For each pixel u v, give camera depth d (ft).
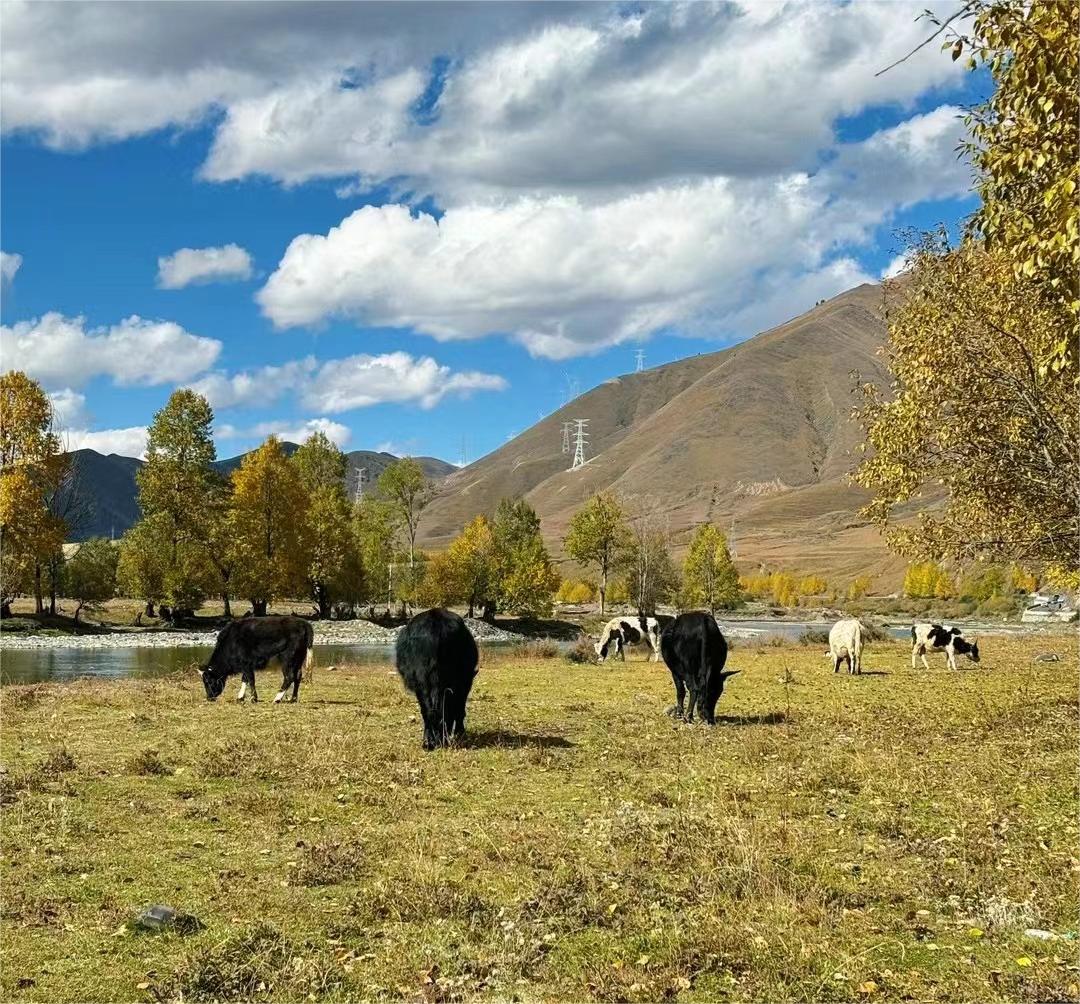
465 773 40.70
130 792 36.42
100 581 232.94
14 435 208.64
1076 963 20.02
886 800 35.58
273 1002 18.57
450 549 267.18
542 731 54.29
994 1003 18.29
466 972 19.80
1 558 200.95
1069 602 319.06
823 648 144.46
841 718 60.13
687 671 59.36
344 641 206.39
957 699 71.72
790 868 26.45
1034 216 29.27
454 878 26.12
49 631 201.67
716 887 24.76
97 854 28.19
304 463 265.13
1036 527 54.34
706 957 20.24
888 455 57.57
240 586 219.20
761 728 55.52
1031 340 49.70
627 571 314.14
